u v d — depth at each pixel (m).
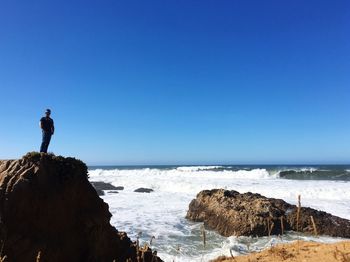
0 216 7.95
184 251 15.13
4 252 7.82
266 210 18.73
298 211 6.85
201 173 51.34
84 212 9.03
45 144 11.77
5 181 8.39
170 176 50.66
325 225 18.02
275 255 8.52
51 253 8.23
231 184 37.41
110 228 9.64
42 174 8.55
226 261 9.04
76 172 8.98
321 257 7.69
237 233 18.02
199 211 21.34
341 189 30.34
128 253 9.70
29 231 8.16
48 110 11.87
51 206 8.48
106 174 60.66
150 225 20.12
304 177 46.34
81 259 8.87
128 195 33.03
